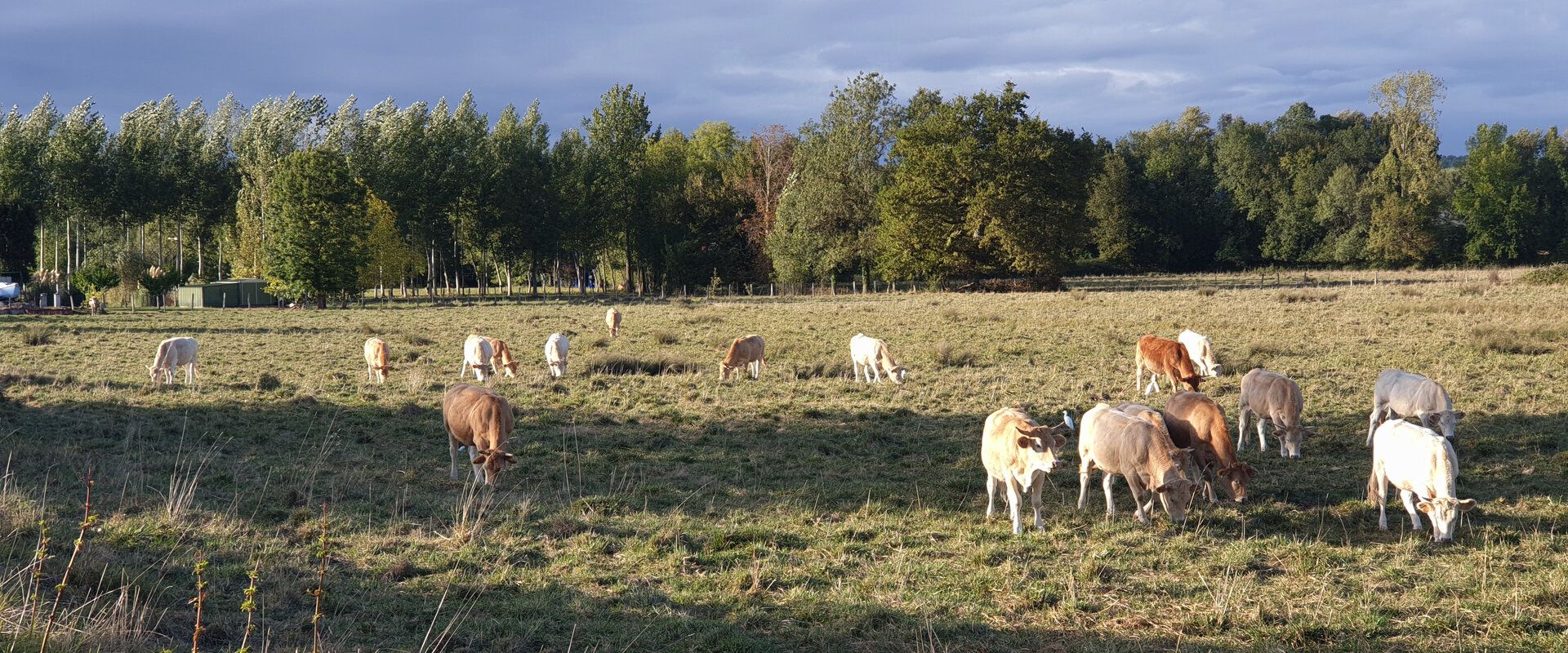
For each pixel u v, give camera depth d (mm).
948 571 8555
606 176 72188
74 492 10336
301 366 23016
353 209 55281
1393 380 13375
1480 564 8547
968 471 12508
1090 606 7668
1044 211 56750
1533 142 97812
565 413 16547
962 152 56031
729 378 20953
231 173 76188
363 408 16625
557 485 11688
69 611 6461
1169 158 96438
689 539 9406
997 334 28516
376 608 7371
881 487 11570
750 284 70188
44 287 62375
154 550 8445
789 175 73312
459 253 83750
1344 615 7359
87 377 20281
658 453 13555
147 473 11469
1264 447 13430
